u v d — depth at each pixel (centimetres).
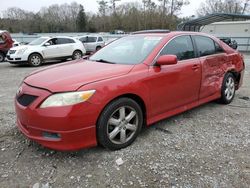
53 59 1455
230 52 549
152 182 288
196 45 464
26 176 299
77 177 297
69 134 304
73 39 1559
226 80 535
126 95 351
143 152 347
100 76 333
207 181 289
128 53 415
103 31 6725
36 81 334
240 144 373
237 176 298
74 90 304
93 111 313
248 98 606
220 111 510
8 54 1379
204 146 365
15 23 6619
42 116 303
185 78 425
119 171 306
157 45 403
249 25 2678
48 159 332
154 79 376
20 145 367
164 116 407
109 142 338
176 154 343
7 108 531
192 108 484
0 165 319
